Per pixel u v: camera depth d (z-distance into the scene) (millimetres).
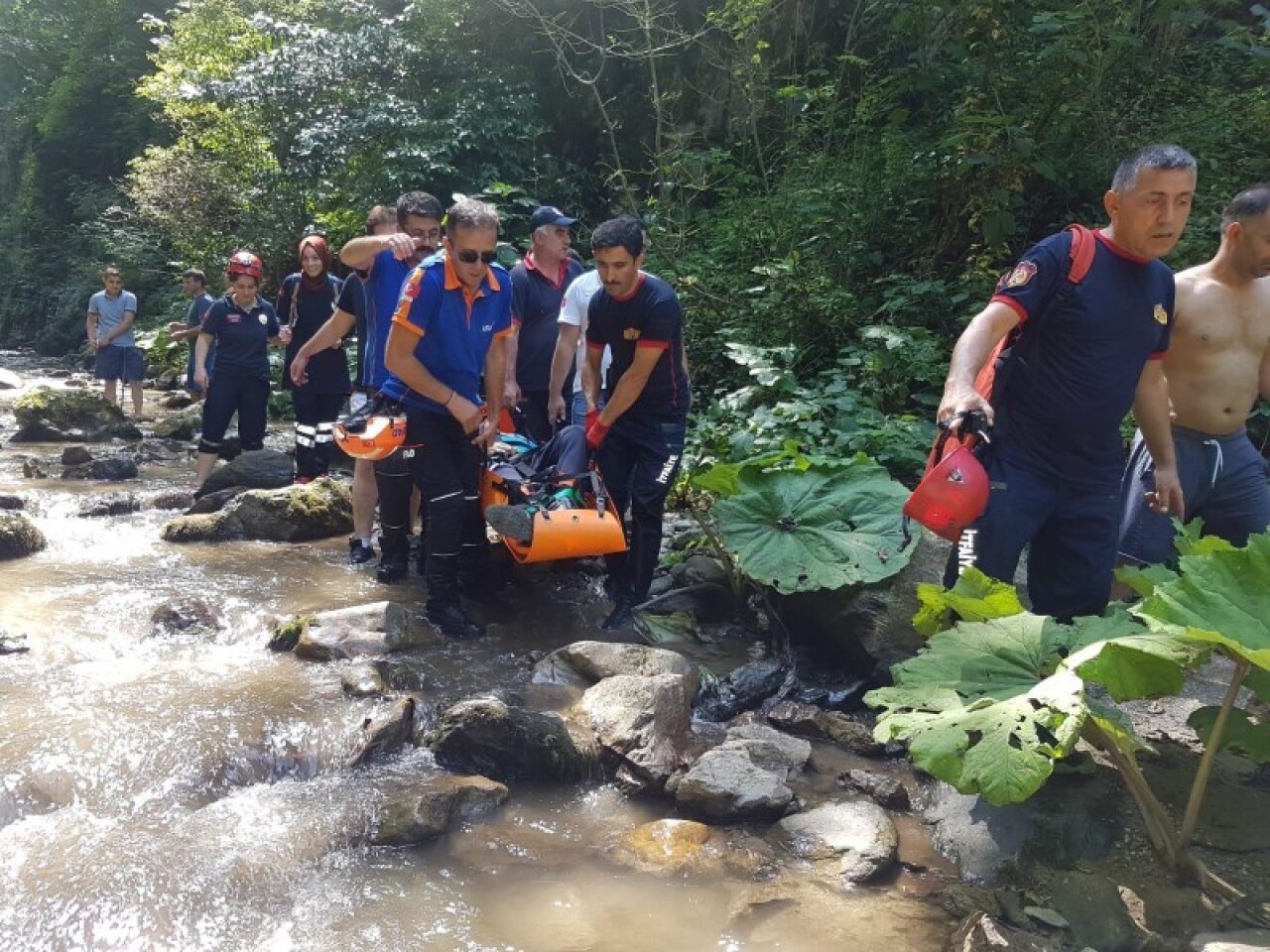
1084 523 3354
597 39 14398
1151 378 3430
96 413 9742
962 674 2846
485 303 4203
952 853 2891
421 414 4191
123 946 2387
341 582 5000
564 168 14461
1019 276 3135
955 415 2939
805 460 4395
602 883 2719
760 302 8109
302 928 2469
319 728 3346
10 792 2914
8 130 30641
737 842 2936
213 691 3602
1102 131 8117
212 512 6340
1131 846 2830
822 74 11031
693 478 4562
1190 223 7090
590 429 4387
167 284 20297
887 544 4043
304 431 6637
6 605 4418
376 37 14562
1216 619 2570
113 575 4973
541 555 4016
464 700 3527
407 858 2811
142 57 27969
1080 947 2430
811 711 3713
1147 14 8680
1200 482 3873
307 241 6836
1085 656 2596
